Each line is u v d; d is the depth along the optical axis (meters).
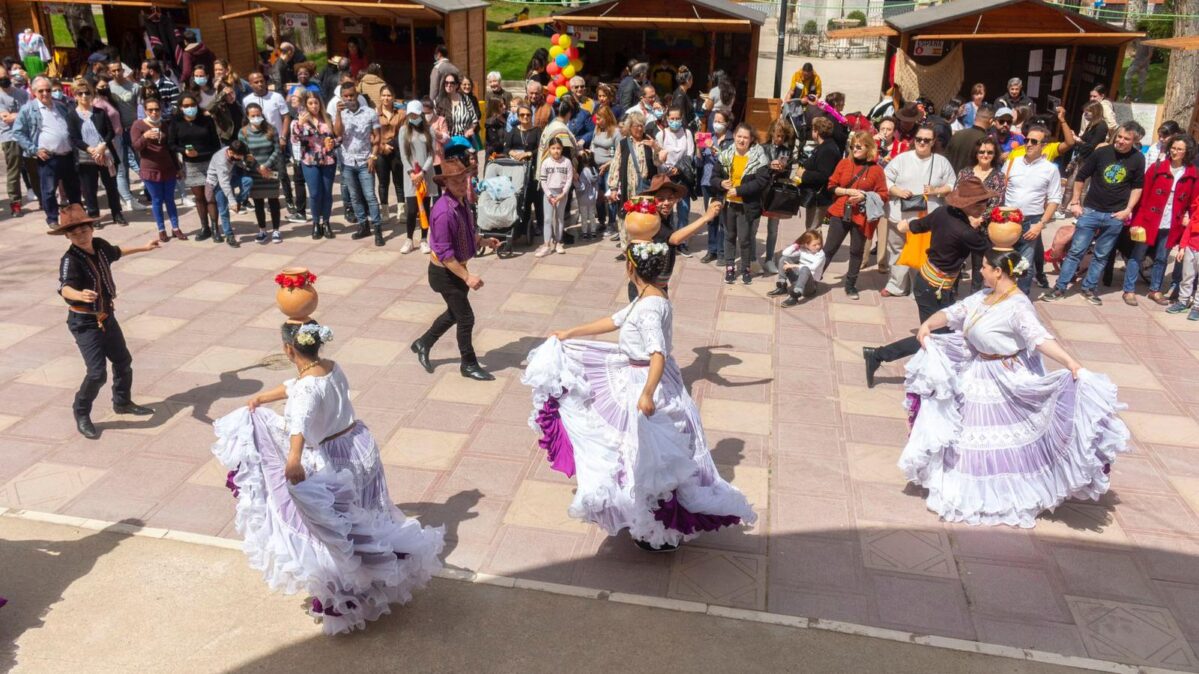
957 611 4.70
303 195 11.68
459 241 6.95
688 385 7.29
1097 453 5.30
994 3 16.27
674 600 4.74
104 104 11.47
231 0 19.31
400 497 5.64
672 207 7.70
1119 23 24.88
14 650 4.35
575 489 5.78
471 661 4.32
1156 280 9.27
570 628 4.55
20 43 17.41
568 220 11.94
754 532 5.36
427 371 7.41
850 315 8.88
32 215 11.80
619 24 18.02
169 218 10.86
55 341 7.91
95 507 5.51
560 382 4.91
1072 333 8.54
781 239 11.52
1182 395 7.29
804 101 13.71
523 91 23.23
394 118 11.02
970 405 5.56
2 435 6.33
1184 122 18.05
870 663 4.34
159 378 7.24
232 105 12.20
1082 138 12.59
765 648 4.43
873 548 5.22
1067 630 4.58
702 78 19.81
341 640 4.45
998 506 5.45
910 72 16.80
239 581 4.88
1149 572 5.05
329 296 9.10
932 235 6.99
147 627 4.53
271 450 4.43
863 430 6.61
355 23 18.73
